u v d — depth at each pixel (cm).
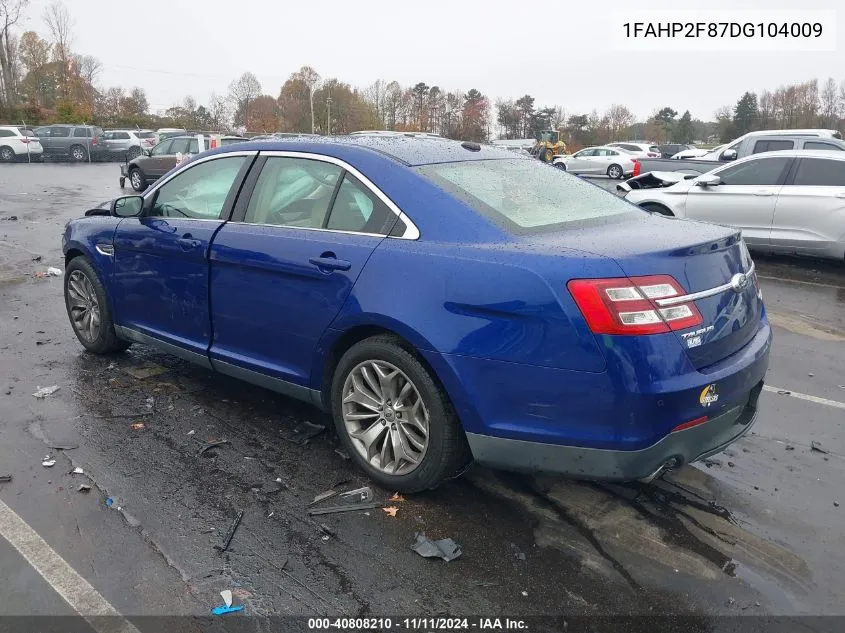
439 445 325
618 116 9375
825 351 604
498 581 287
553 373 287
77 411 438
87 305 531
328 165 378
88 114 5931
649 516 336
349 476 366
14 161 3244
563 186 398
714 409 298
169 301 453
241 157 424
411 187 343
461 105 8806
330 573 289
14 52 6788
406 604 272
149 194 478
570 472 297
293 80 7838
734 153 1389
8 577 282
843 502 353
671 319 285
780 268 971
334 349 362
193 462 377
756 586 287
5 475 358
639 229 342
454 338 306
